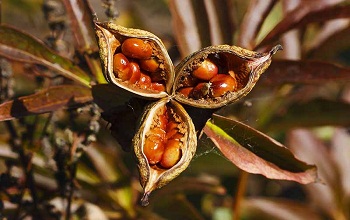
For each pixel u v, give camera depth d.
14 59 0.36
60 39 0.39
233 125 0.33
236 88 0.31
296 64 0.37
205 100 0.31
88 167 0.43
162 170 0.30
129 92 0.30
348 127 0.40
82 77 0.36
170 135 0.30
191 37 0.39
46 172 0.40
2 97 0.39
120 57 0.30
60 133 0.40
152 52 0.30
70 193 0.37
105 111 0.32
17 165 0.39
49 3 0.39
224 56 0.31
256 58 0.30
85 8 0.36
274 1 0.39
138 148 0.29
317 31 0.43
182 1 0.39
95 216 0.39
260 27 0.39
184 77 0.31
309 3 0.38
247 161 0.33
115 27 0.30
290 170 0.33
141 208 0.42
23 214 0.39
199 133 0.31
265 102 0.41
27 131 0.39
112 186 0.42
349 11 0.38
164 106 0.31
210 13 0.39
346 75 0.37
